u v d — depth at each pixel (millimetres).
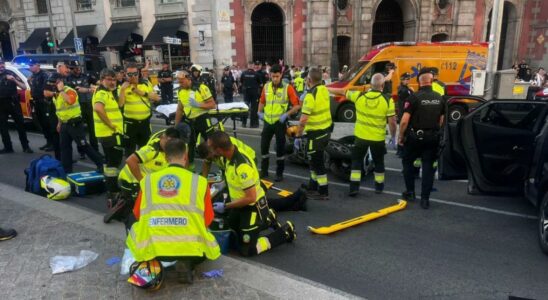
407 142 5258
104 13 23422
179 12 21734
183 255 3125
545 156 4207
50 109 7488
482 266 3787
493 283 3488
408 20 22953
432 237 4434
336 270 3746
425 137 5066
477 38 23203
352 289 3428
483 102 5555
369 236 4480
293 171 7219
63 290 3182
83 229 4363
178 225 3115
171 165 3227
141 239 3156
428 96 5004
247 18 21359
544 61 23672
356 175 5762
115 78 5625
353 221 4801
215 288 3191
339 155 6539
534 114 5375
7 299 3066
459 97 5586
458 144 5180
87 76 9469
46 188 5680
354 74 12945
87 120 8039
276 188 6164
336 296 3094
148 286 3104
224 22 21094
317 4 21062
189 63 22234
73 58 15867
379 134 5574
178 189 3133
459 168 5449
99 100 5293
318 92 5438
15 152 8898
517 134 4855
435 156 5215
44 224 4512
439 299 3264
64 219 4648
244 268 3506
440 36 23016
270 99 6301
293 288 3197
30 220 4629
